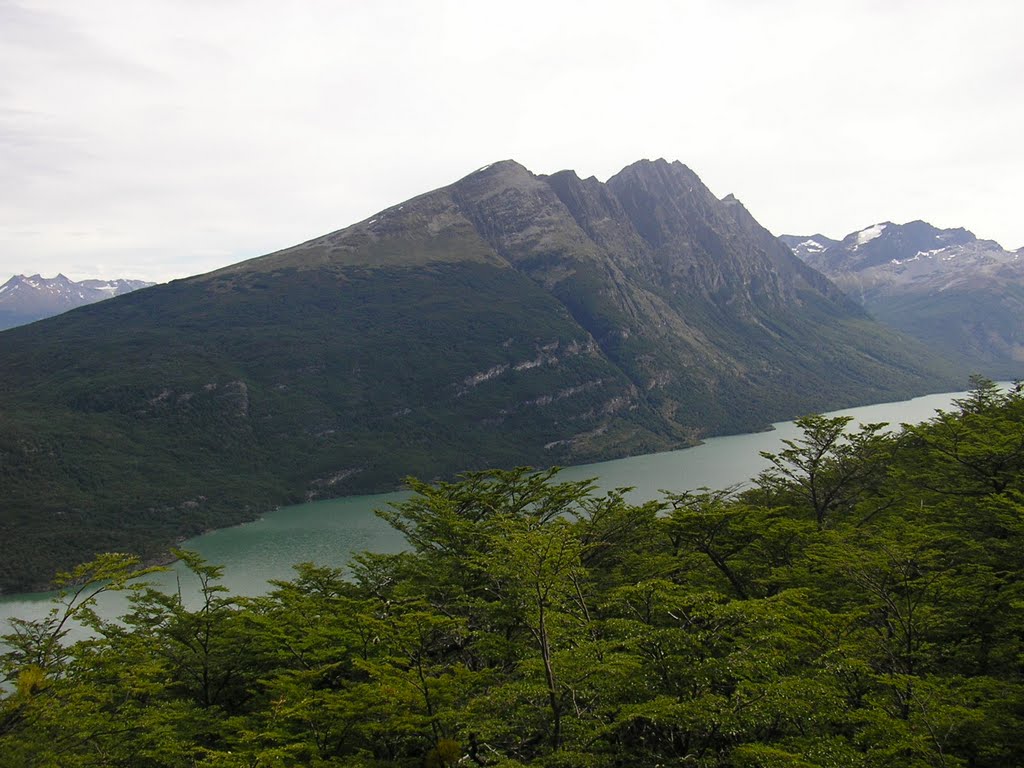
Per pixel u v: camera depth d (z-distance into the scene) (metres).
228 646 31.38
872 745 18.77
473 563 28.89
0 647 69.12
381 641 25.72
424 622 22.64
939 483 40.31
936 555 28.27
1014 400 53.09
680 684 20.00
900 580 25.39
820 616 23.48
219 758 19.48
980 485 37.12
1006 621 24.45
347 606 30.11
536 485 45.81
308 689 23.73
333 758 21.23
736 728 17.75
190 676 31.08
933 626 24.12
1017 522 29.27
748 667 19.11
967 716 18.27
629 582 34.22
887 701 20.48
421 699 20.27
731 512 33.69
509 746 21.89
